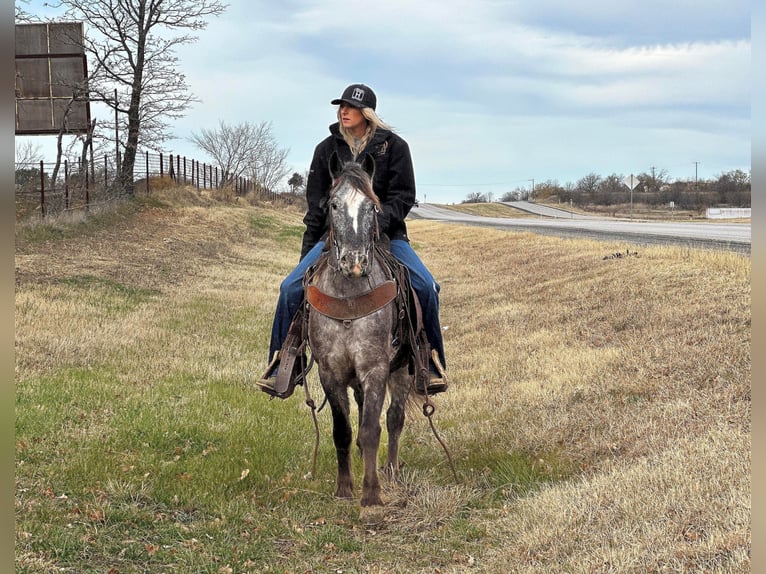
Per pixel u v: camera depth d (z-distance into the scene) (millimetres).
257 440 7340
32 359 9672
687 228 33156
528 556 4797
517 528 5320
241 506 5707
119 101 31750
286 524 5477
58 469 5984
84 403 8062
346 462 6070
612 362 9305
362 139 6121
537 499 5762
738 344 8555
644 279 13711
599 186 136750
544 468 6723
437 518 5664
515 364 10609
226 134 67312
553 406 8281
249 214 40688
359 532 5426
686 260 14617
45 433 6895
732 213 65062
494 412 8516
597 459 6734
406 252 6355
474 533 5418
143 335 11852
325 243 5879
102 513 5180
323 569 4836
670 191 111062
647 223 43031
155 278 17812
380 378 5461
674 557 4293
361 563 4945
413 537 5383
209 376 9977
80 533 4879
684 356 8719
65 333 11070
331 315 5477
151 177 38812
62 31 27766
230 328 13414
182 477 6133
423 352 6094
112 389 8727
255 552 4977
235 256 25781
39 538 4695
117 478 5992
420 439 7910
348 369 5590
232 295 17141
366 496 5480
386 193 6289
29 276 15039
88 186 28844
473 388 9711
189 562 4707
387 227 6180
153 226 27672
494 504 6047
